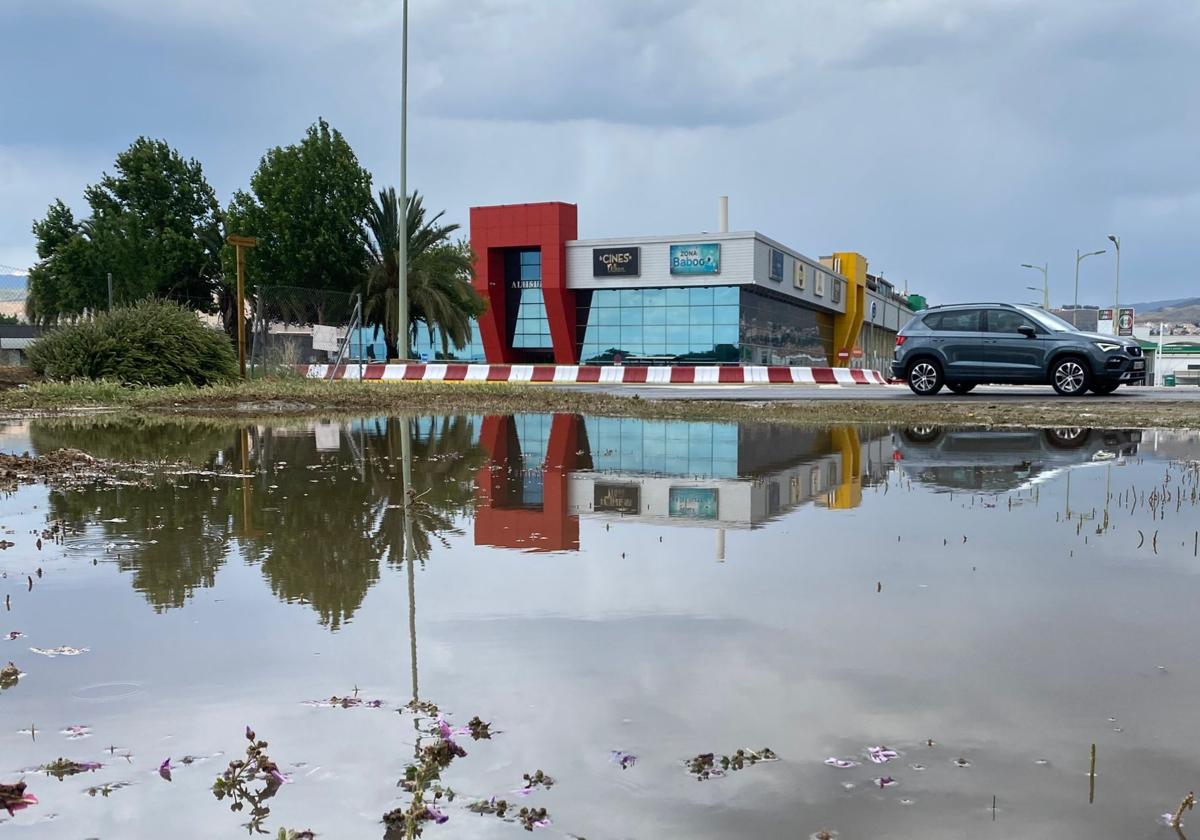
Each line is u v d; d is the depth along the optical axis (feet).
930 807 6.59
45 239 169.68
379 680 9.07
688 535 16.49
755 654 9.78
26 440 35.58
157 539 16.01
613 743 7.63
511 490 22.17
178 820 6.50
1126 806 6.59
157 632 10.62
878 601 11.86
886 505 19.80
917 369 59.88
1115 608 11.51
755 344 181.88
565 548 15.33
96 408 55.67
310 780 7.07
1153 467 26.14
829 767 7.20
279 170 135.54
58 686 8.95
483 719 8.12
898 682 8.93
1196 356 310.65
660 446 33.35
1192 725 7.95
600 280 176.86
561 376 98.12
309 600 11.97
